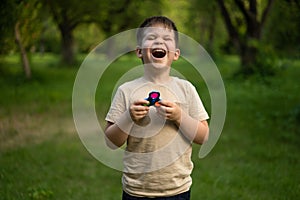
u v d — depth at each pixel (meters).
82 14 22.77
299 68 21.09
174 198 2.24
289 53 10.97
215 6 21.03
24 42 10.00
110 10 22.62
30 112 9.35
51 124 8.16
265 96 12.11
